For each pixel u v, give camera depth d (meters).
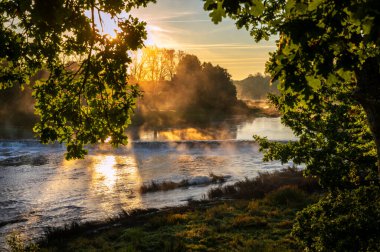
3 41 6.68
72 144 7.92
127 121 7.95
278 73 4.07
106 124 7.92
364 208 8.31
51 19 4.61
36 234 19.95
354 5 2.98
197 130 72.75
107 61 7.11
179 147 51.62
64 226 20.48
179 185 30.22
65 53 7.47
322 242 8.45
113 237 17.91
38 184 31.36
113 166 39.41
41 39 6.94
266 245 15.15
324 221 8.88
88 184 31.22
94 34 6.64
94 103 7.84
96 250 15.97
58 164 40.62
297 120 11.27
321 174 10.43
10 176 34.53
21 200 26.70
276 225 17.89
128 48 7.10
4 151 49.50
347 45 3.94
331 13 3.57
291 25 3.53
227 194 26.23
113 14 6.95
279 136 60.59
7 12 6.45
